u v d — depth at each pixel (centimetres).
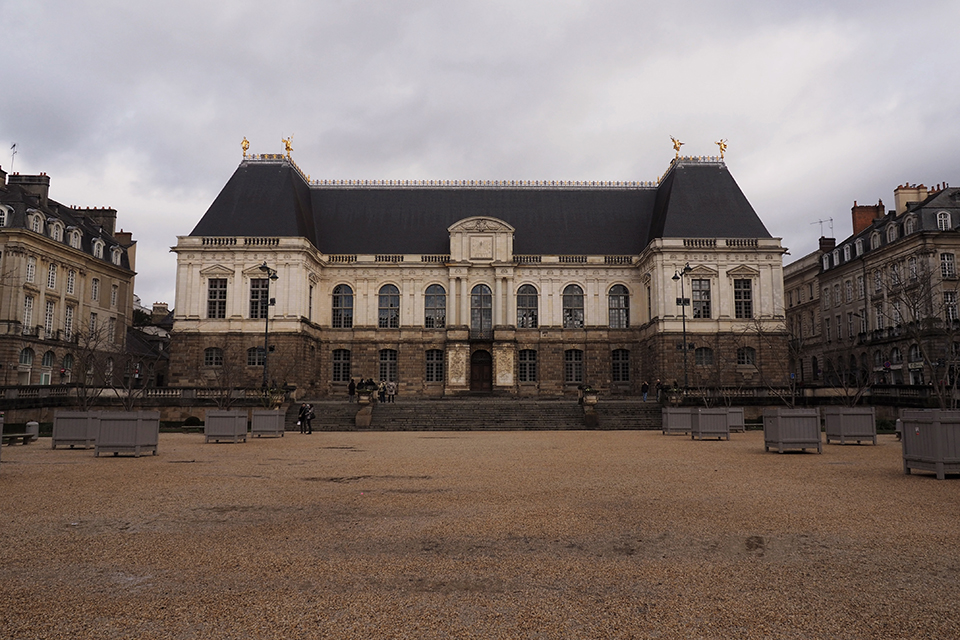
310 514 1191
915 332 4212
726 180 6016
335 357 6009
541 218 6319
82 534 1027
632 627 652
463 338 5834
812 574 812
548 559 890
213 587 771
